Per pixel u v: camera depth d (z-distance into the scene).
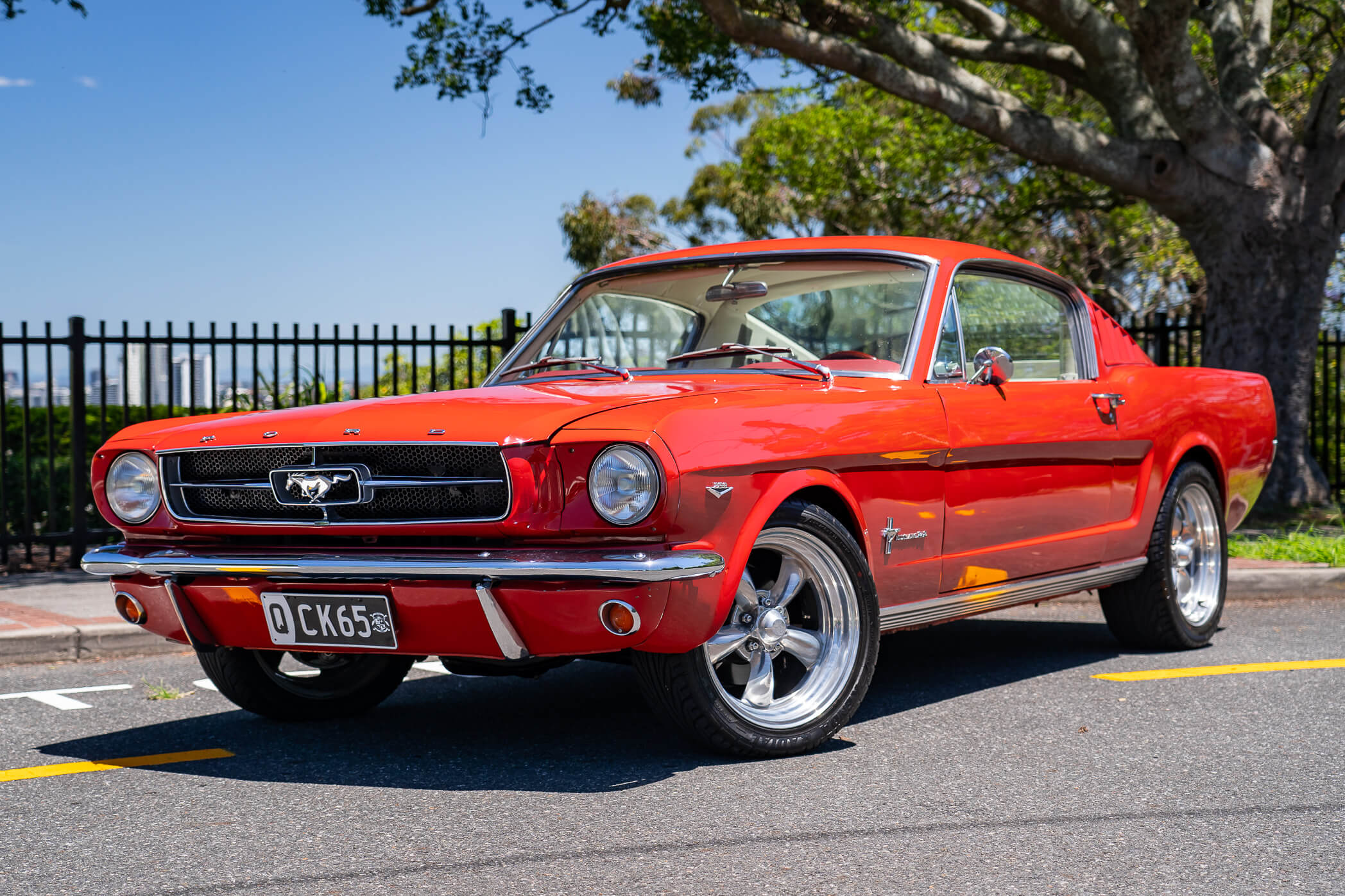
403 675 4.77
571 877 2.83
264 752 4.10
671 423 3.46
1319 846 3.00
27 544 9.41
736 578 3.56
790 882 2.78
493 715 4.64
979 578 4.60
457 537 3.52
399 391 11.47
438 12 13.06
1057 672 5.32
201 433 3.91
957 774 3.67
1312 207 11.95
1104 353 5.59
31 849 3.11
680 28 12.36
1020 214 18.67
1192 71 11.44
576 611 3.36
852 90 22.73
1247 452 6.19
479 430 3.46
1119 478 5.31
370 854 3.01
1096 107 19.66
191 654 6.24
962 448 4.41
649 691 3.72
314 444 3.64
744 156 31.94
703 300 4.96
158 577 3.92
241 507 3.83
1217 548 5.96
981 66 19.47
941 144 21.03
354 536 3.64
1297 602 7.42
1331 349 16.92
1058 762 3.80
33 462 11.04
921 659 5.70
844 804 3.37
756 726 3.80
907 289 4.67
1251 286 11.99
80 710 4.84
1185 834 3.10
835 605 4.00
